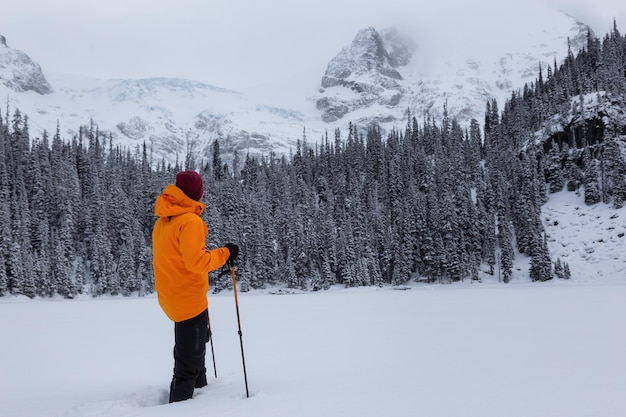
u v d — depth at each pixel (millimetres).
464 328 10047
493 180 100000
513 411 2932
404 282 80750
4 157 91000
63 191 89125
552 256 76812
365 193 107875
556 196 92750
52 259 77375
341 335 9820
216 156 151000
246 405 3471
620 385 3723
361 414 2988
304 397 3662
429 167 109250
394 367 5227
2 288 66438
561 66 149875
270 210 99750
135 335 12555
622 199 79812
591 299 21391
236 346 8734
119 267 78875
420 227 83062
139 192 99000
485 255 84562
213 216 80625
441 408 3059
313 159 145000
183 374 4219
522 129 118375
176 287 4156
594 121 94188
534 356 5629
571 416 2783
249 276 76812
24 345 10531
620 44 136125
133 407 3992
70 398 4609
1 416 3809
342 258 79250
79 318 20516
